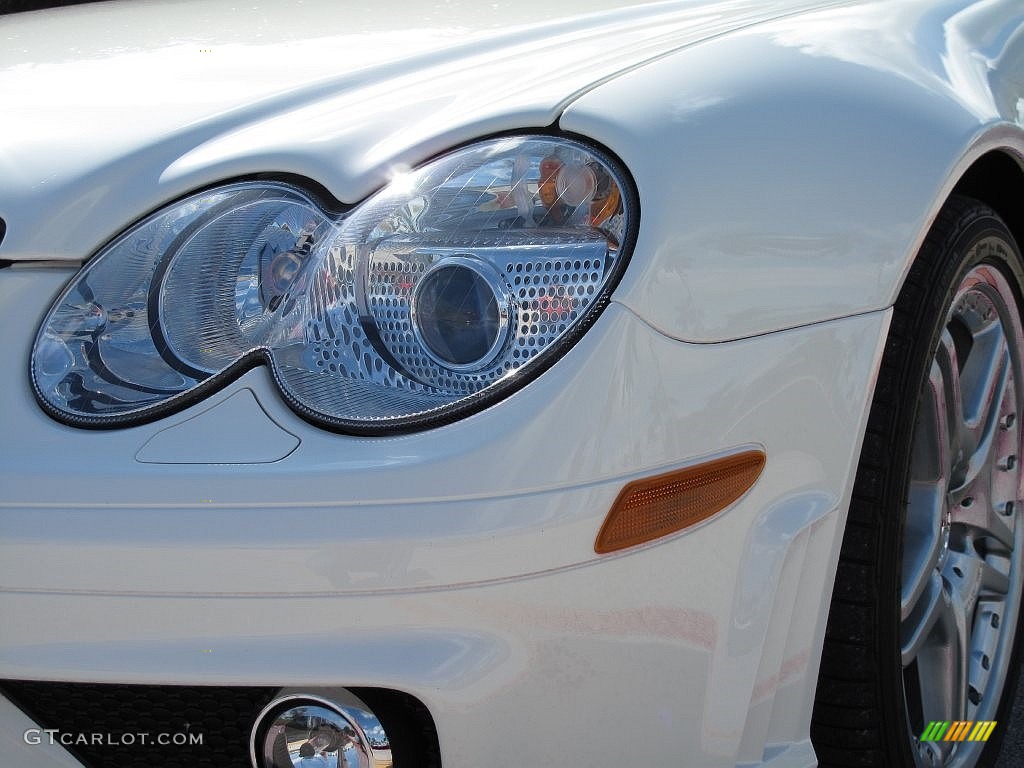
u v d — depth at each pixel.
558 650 1.27
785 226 1.37
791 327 1.36
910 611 1.73
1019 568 2.00
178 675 1.25
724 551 1.34
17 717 1.38
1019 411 1.95
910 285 1.54
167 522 1.24
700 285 1.31
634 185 1.31
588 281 1.29
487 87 1.48
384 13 1.99
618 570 1.27
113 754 1.41
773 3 1.85
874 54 1.62
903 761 1.62
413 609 1.23
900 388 1.50
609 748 1.33
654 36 1.62
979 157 1.66
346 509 1.22
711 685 1.36
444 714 1.26
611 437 1.25
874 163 1.46
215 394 1.30
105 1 2.63
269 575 1.23
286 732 1.35
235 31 1.98
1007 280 1.83
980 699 1.92
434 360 1.30
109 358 1.35
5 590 1.27
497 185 1.34
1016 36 2.00
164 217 1.40
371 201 1.36
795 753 1.48
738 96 1.43
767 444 1.35
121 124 1.53
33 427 1.31
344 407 1.28
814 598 1.44
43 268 1.41
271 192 1.39
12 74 1.82
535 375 1.26
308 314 1.33
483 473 1.22
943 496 1.78
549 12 1.86
